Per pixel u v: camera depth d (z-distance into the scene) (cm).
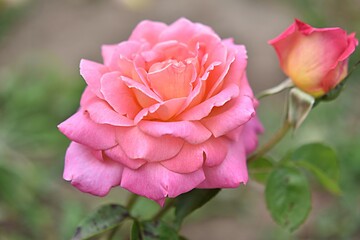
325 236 70
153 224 37
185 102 32
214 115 32
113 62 34
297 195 39
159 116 32
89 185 33
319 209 73
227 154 33
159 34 36
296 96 36
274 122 81
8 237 64
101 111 32
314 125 79
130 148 31
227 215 73
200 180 32
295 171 39
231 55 33
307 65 35
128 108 32
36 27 105
